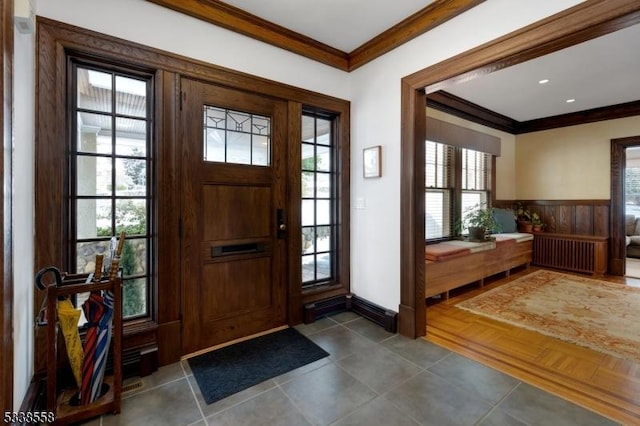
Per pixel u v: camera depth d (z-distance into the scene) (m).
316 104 2.82
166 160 2.04
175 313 2.09
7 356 1.11
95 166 1.88
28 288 1.50
